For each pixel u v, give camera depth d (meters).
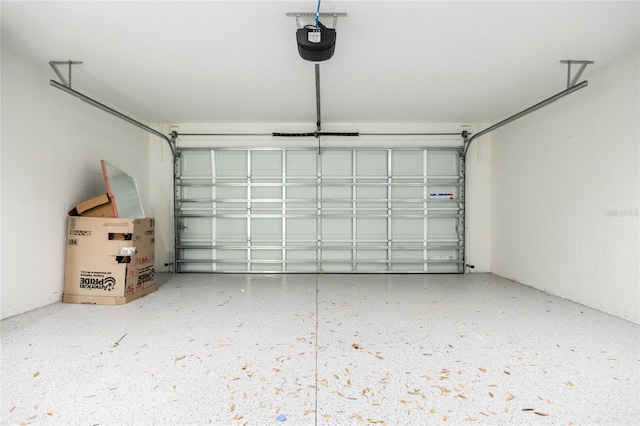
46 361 2.16
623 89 3.03
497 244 5.19
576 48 2.88
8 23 2.50
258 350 2.36
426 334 2.67
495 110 4.68
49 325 2.82
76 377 1.96
